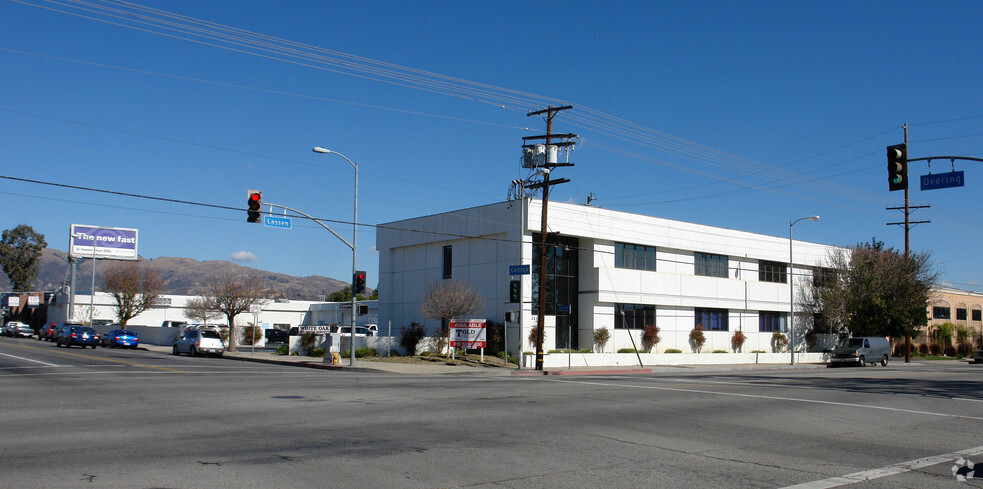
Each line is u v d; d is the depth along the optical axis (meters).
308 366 36.59
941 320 76.69
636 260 48.22
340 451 10.51
